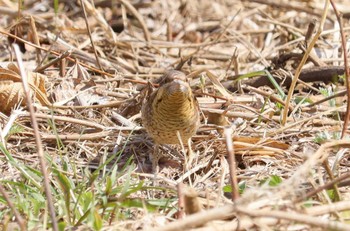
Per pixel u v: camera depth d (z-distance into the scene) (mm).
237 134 10492
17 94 10977
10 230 7555
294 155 9820
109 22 16672
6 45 14164
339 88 12148
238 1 17875
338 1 17641
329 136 9969
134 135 10461
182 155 10125
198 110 9703
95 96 11594
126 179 8625
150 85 10930
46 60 13289
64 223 7414
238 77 12266
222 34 14477
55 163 9234
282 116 10758
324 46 13992
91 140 10320
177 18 17297
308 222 6105
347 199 8078
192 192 7070
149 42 14781
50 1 17062
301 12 16812
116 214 7676
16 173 9250
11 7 16188
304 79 12516
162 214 7980
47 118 10203
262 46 15484
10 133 10070
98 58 12969
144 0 17578
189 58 13539
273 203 7172
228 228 6922
